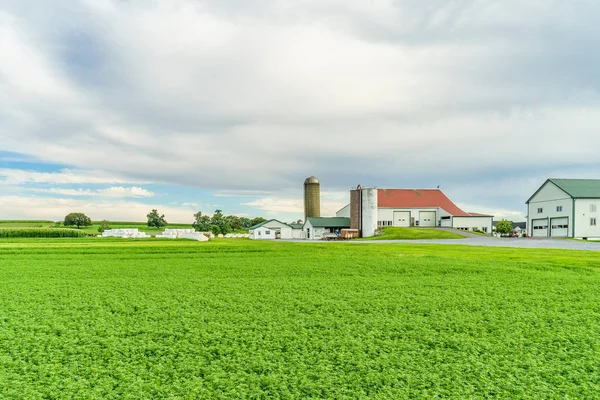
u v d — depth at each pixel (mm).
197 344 10742
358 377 8594
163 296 16641
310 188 115250
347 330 11828
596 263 27203
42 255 32938
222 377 8727
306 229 104562
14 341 10805
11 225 141375
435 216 104188
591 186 80750
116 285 19203
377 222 98875
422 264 27109
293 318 13125
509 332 11672
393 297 16484
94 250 36750
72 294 17047
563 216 78938
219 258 31875
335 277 21891
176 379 8531
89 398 7762
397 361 9430
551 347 10352
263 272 23734
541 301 15617
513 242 57938
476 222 99250
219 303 15234
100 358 9781
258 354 9906
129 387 8211
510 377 8508
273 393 8008
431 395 7848
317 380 8461
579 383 8328
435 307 14688
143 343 10766
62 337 11258
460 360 9492
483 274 22812
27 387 8164
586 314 13555
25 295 16781
